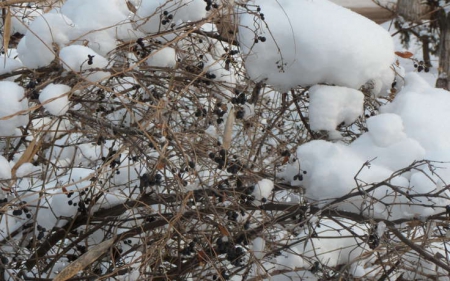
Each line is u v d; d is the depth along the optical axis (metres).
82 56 2.88
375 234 2.92
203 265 3.17
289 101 3.64
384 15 14.40
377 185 2.94
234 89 3.25
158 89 3.30
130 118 3.34
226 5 3.17
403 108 3.56
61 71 2.94
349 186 3.12
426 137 3.38
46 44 2.90
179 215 2.87
